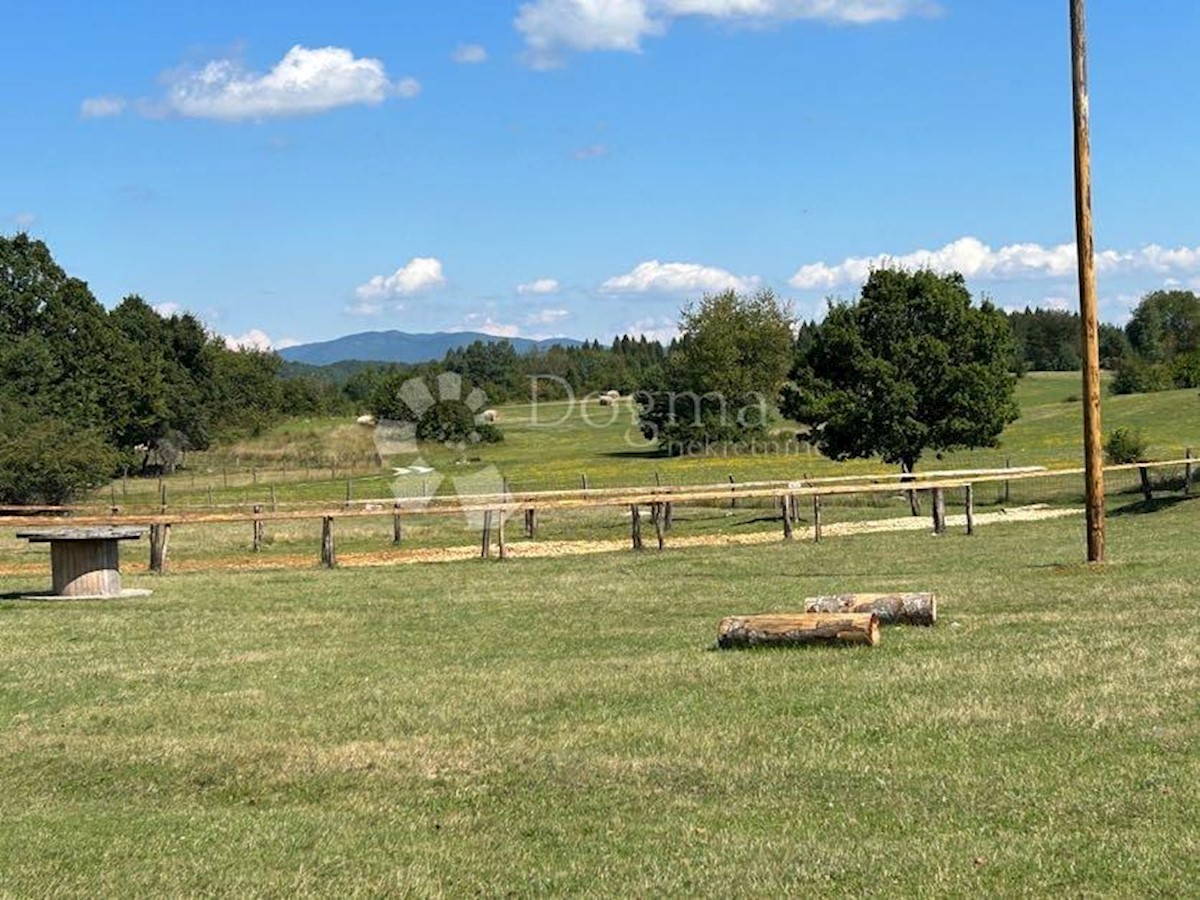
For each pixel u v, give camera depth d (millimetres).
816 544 31656
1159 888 7176
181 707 13539
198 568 30750
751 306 87500
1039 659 13656
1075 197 22234
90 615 20672
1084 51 21969
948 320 50844
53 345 85938
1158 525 32812
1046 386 133750
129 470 84938
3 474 57344
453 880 8078
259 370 112875
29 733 12539
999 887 7336
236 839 9094
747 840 8500
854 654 14523
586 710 12539
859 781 9688
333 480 70625
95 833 9375
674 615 19047
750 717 11812
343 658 16328
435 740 11672
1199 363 118312
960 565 24703
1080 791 9047
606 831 8906
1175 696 11641
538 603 21062
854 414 50719
